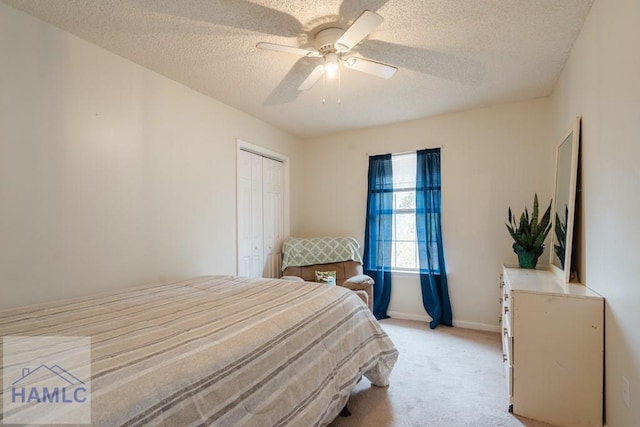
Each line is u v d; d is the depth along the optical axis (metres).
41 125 1.76
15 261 1.64
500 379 2.23
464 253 3.38
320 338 1.54
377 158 3.85
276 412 1.16
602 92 1.58
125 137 2.21
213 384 0.97
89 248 1.97
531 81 2.66
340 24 1.86
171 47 2.09
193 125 2.75
